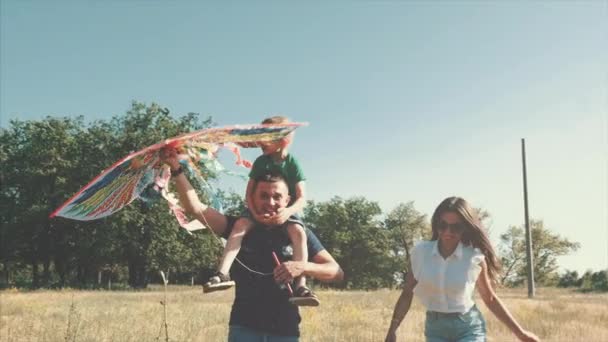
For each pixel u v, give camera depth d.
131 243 51.56
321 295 28.47
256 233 3.96
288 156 5.21
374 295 28.56
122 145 53.53
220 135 3.66
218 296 28.56
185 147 3.85
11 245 54.31
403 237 96.44
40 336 10.98
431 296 4.61
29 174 52.94
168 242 52.12
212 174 4.07
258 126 3.58
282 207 3.94
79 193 3.47
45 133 54.28
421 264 4.64
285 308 3.79
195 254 54.47
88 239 51.62
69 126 55.66
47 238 54.50
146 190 3.92
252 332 3.77
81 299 25.06
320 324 12.95
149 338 10.77
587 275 72.31
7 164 55.53
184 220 4.04
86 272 62.16
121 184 3.74
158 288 55.00
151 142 53.28
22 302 21.42
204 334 11.52
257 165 5.18
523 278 73.38
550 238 71.62
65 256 56.56
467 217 4.57
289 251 3.90
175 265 54.53
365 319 14.62
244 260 3.86
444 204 4.64
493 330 12.47
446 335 4.58
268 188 3.90
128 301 23.44
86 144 54.81
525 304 21.45
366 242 90.38
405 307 4.86
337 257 90.00
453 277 4.53
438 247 4.64
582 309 18.33
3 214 54.12
